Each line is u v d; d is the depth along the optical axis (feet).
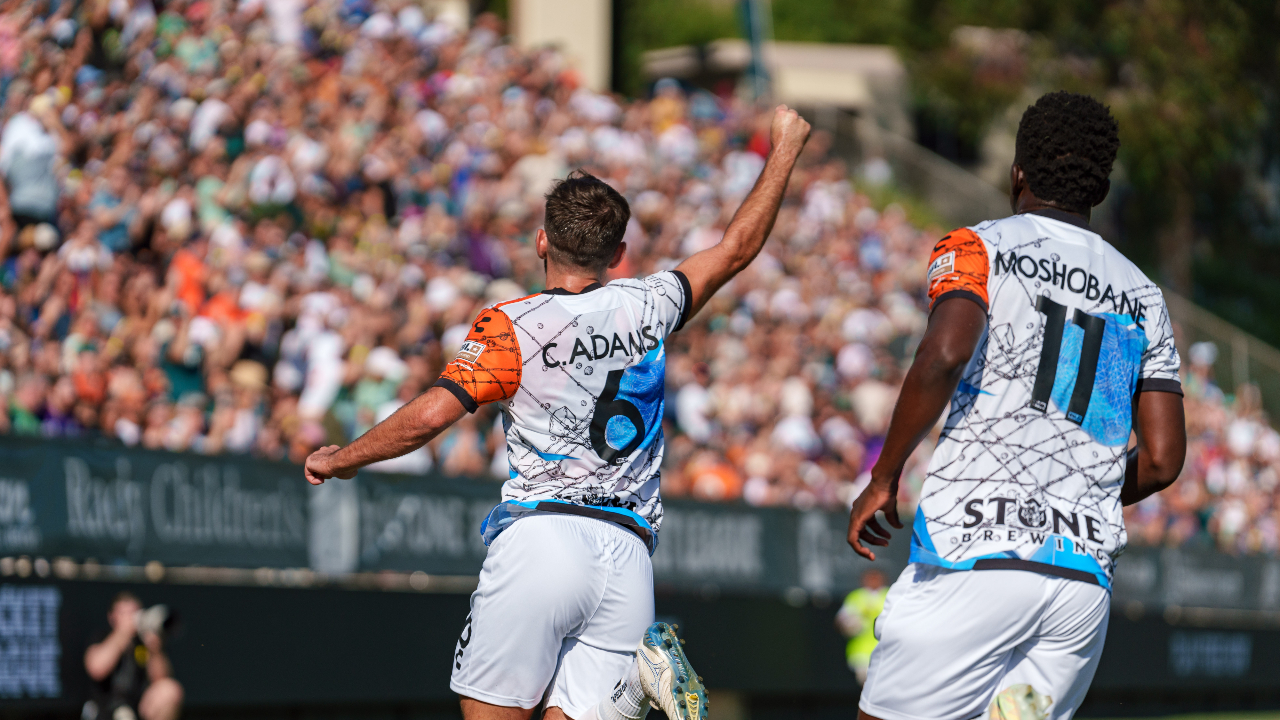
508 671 38.37
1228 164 403.95
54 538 84.38
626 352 39.06
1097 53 373.81
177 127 152.87
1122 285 37.86
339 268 150.61
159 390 115.14
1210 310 387.75
